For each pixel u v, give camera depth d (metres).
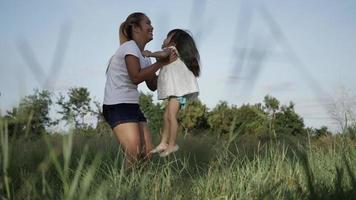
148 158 5.34
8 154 1.32
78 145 5.96
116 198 2.72
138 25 5.62
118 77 5.30
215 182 3.61
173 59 5.45
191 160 6.17
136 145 5.19
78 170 1.35
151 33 5.71
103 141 7.07
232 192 3.40
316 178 3.29
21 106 1.15
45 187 1.57
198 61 5.68
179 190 3.50
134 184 3.41
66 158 1.24
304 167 1.40
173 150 5.40
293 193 3.15
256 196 3.28
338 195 2.28
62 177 1.29
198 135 7.59
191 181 3.96
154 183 3.53
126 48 5.30
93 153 5.56
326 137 3.80
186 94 5.57
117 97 5.26
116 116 5.23
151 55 5.33
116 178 3.53
